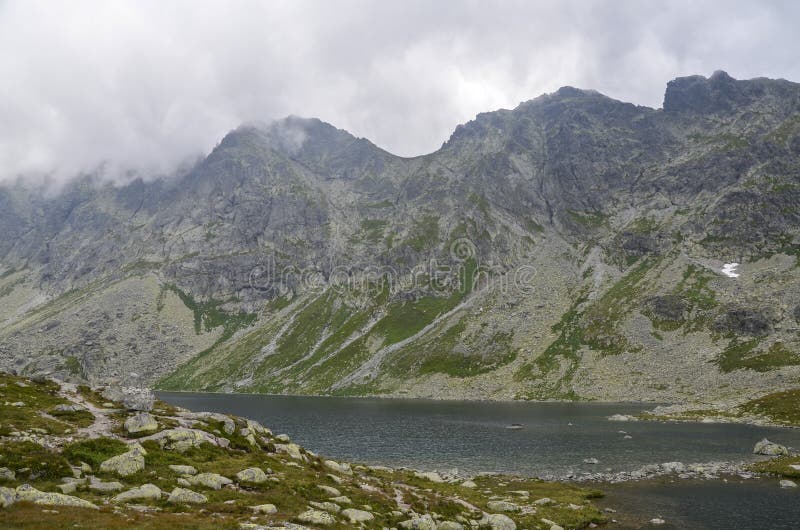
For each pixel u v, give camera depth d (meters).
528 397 184.62
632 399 166.38
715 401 144.12
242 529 27.11
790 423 106.81
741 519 45.66
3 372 61.53
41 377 60.62
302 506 34.94
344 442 100.56
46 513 24.81
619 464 74.06
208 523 27.28
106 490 32.19
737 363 166.75
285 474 43.34
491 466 76.38
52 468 33.56
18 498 26.66
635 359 192.25
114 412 52.09
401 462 80.62
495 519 41.75
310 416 142.88
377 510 38.84
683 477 63.59
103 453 38.84
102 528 23.92
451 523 37.84
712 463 71.75
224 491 35.56
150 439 44.25
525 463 77.56
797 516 46.28
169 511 29.70
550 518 45.28
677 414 129.38
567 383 189.50
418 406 169.25
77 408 49.84
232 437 51.34
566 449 87.62
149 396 55.81
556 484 61.22
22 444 36.72
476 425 121.19
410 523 35.94
